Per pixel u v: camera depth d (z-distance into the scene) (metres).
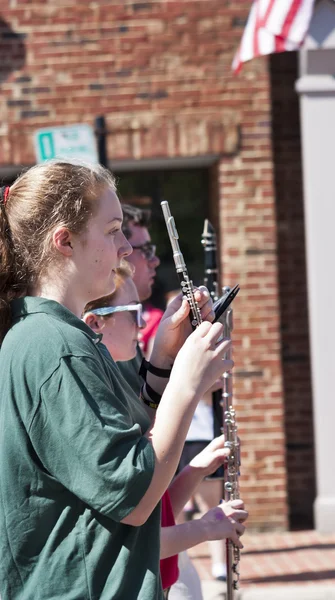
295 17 6.93
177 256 3.28
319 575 8.15
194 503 9.08
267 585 7.84
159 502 2.75
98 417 2.54
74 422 2.53
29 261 2.86
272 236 9.86
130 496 2.49
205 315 3.32
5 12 9.86
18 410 2.63
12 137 9.88
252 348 9.83
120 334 4.10
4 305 2.80
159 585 2.65
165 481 2.59
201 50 9.88
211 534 3.39
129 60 9.89
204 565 8.48
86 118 9.90
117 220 2.92
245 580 8.05
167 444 2.62
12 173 10.35
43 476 2.60
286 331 10.04
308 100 9.67
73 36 9.88
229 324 3.68
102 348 3.03
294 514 10.05
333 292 9.62
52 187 2.86
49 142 7.52
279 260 10.02
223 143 9.83
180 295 3.65
